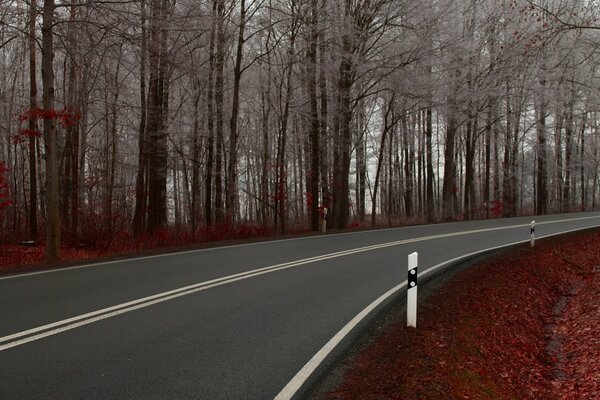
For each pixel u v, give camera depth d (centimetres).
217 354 528
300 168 3962
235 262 1123
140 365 491
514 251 1347
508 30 2625
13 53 2795
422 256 1227
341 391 462
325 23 2089
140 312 684
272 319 663
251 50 2870
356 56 2081
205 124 2622
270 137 4062
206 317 666
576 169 4566
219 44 2191
